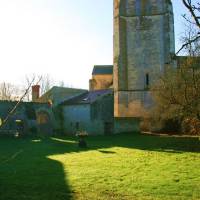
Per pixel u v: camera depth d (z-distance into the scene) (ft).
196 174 56.08
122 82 146.82
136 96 145.18
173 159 71.46
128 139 113.29
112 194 44.70
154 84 129.59
